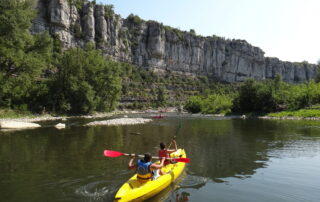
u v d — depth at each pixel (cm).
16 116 3269
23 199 676
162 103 8456
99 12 8906
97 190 740
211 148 1415
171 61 12069
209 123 3120
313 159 1145
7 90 3303
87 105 4603
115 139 1706
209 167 1006
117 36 9656
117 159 1123
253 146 1475
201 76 12750
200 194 713
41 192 725
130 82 8556
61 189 748
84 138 1744
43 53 3719
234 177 873
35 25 7000
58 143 1533
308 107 4647
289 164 1053
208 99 6344
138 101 7912
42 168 973
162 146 923
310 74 16538
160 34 11356
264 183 809
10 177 864
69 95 4462
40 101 4078
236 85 13038
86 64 4828
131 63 10394
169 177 798
